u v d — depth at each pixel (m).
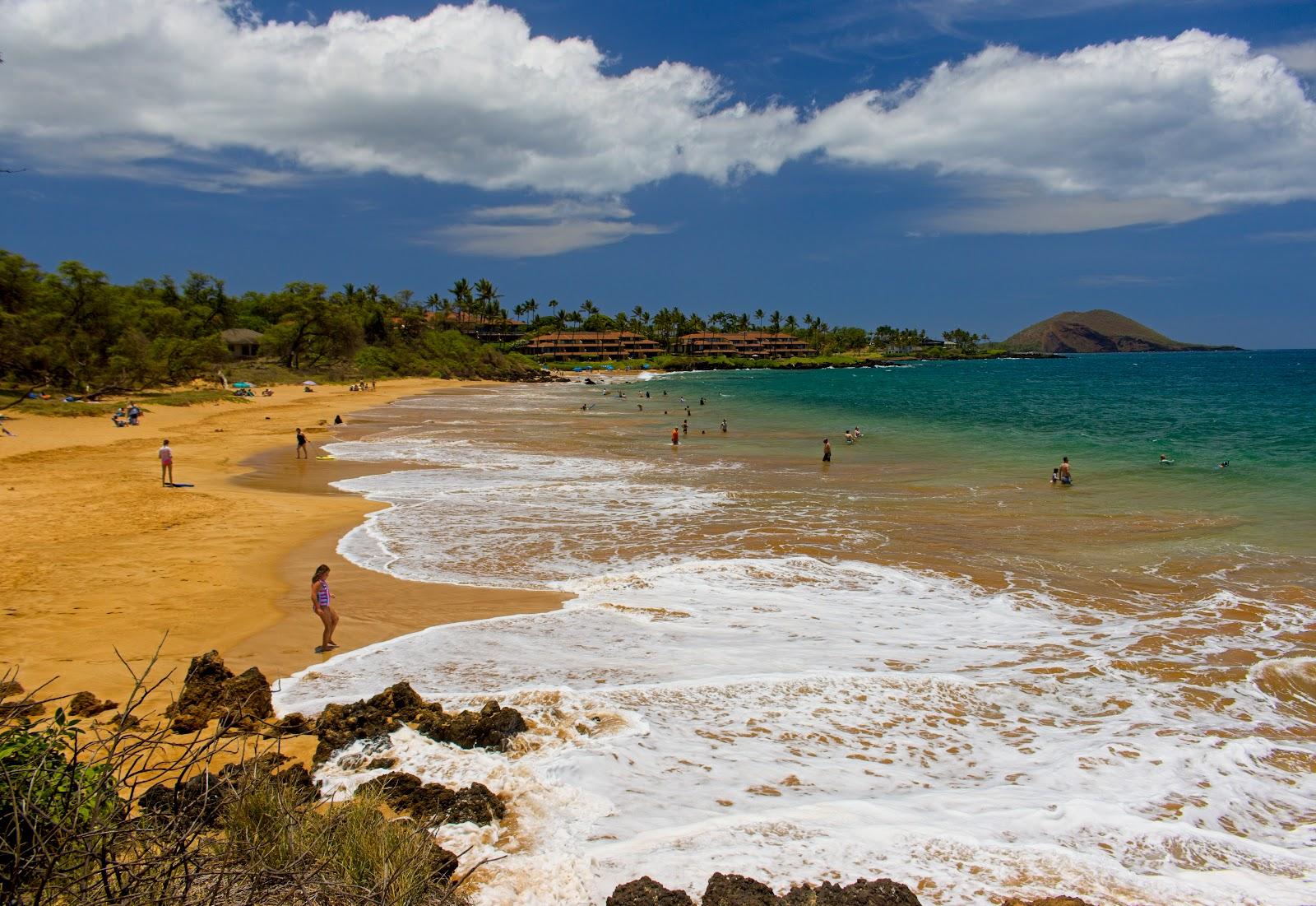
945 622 11.74
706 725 8.01
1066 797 6.74
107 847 4.22
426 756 7.14
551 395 87.00
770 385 114.81
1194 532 18.08
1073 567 14.98
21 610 11.60
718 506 21.47
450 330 142.38
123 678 9.04
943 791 6.83
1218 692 9.19
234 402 57.97
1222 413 53.53
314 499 22.00
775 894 5.00
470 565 15.13
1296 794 7.03
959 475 27.58
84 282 55.19
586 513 20.50
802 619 11.80
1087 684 9.36
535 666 9.67
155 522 18.12
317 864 4.65
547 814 6.23
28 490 21.78
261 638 10.82
